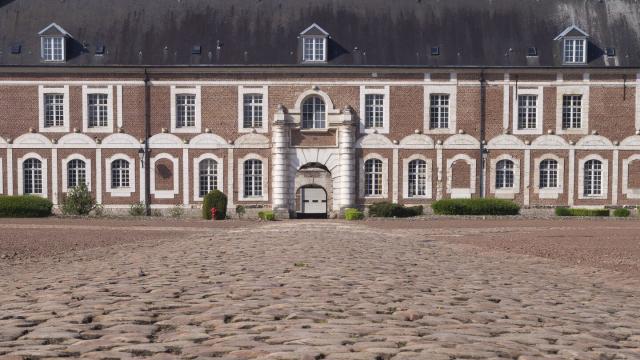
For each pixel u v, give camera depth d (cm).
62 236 2397
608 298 1018
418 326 724
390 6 4612
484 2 4628
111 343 623
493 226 3256
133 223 3438
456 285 1114
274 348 596
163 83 4375
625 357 602
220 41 4456
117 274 1213
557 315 836
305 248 1828
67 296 928
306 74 4372
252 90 4375
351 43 4456
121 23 4538
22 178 4356
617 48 4444
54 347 606
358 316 779
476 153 4384
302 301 883
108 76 4366
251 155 4375
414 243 2144
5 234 2469
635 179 4384
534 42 4469
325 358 559
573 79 4375
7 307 843
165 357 564
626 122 4378
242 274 1198
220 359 557
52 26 4328
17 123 4350
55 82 4353
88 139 4359
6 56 4344
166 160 4375
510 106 4378
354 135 4366
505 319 791
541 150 4378
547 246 2052
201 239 2278
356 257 1580
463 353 588
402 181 4378
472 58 4394
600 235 2572
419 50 4428
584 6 4600
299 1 4622
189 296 927
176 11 4588
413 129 4384
